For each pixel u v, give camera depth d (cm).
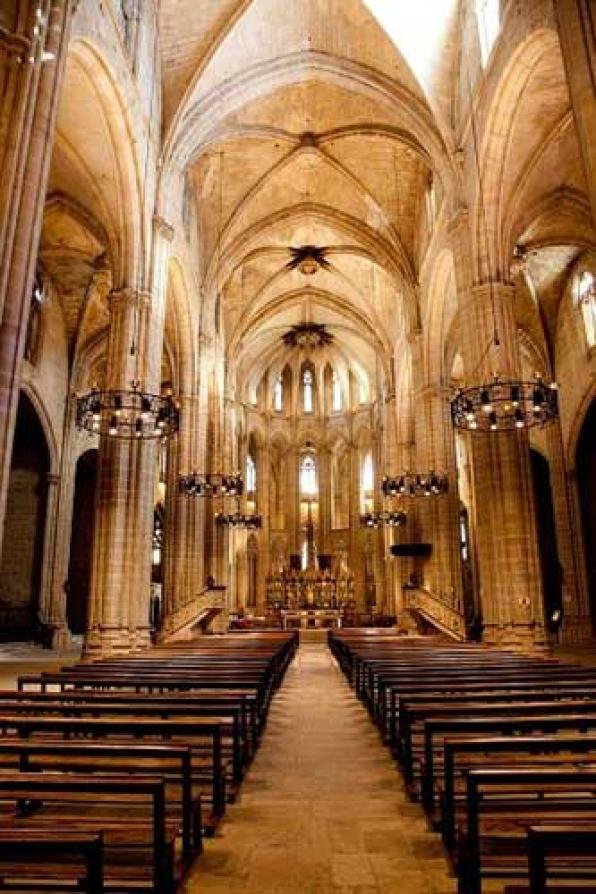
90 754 419
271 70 2144
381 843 496
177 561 2458
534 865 262
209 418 3114
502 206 1814
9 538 2666
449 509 2548
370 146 2575
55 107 986
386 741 849
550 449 2827
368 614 3947
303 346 4672
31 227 912
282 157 2616
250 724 807
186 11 1941
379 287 3497
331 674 1778
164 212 1936
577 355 2656
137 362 1741
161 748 429
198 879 430
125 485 1641
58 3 1010
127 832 377
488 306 1780
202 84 2031
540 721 487
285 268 3409
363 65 2122
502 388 1614
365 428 4650
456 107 2014
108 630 1535
